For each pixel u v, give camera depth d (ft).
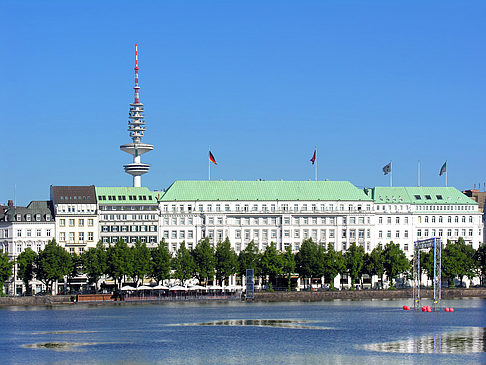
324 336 646.33
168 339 632.38
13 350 583.99
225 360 547.49
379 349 584.40
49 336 650.84
